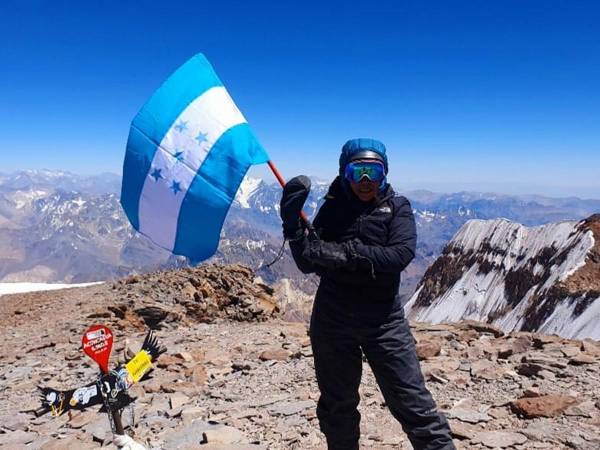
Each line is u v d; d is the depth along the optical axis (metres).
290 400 4.21
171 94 2.45
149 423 3.89
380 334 2.33
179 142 2.42
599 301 79.31
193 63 2.49
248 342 7.09
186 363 5.74
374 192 2.26
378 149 2.25
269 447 3.28
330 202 2.35
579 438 3.06
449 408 3.82
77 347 7.57
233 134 2.42
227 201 2.38
